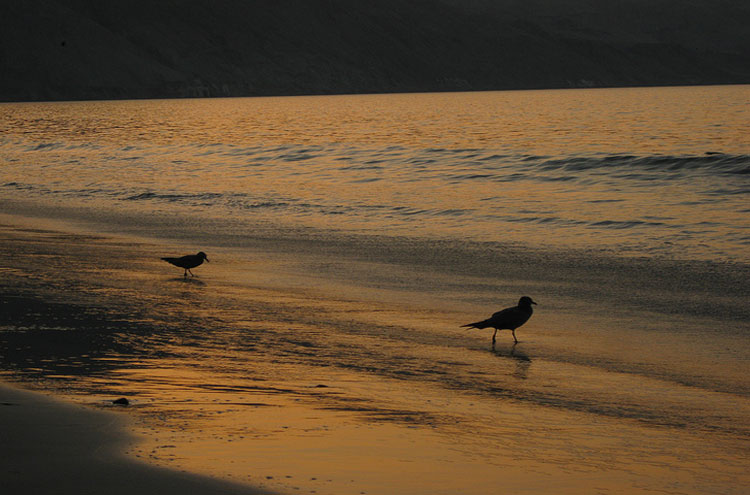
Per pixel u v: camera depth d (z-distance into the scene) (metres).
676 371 9.58
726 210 21.83
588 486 6.12
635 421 7.82
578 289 14.19
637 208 22.86
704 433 7.47
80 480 5.80
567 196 25.91
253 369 9.57
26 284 14.95
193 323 11.98
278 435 7.09
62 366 9.54
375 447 6.86
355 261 17.06
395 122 88.38
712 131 57.91
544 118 88.19
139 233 21.17
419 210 24.00
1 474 5.91
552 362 10.05
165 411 7.72
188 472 6.04
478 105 149.25
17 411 7.48
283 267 16.56
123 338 11.04
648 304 13.02
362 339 11.16
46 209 26.20
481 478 6.21
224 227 21.92
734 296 13.27
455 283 14.84
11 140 62.25
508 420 7.79
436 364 9.92
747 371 9.53
